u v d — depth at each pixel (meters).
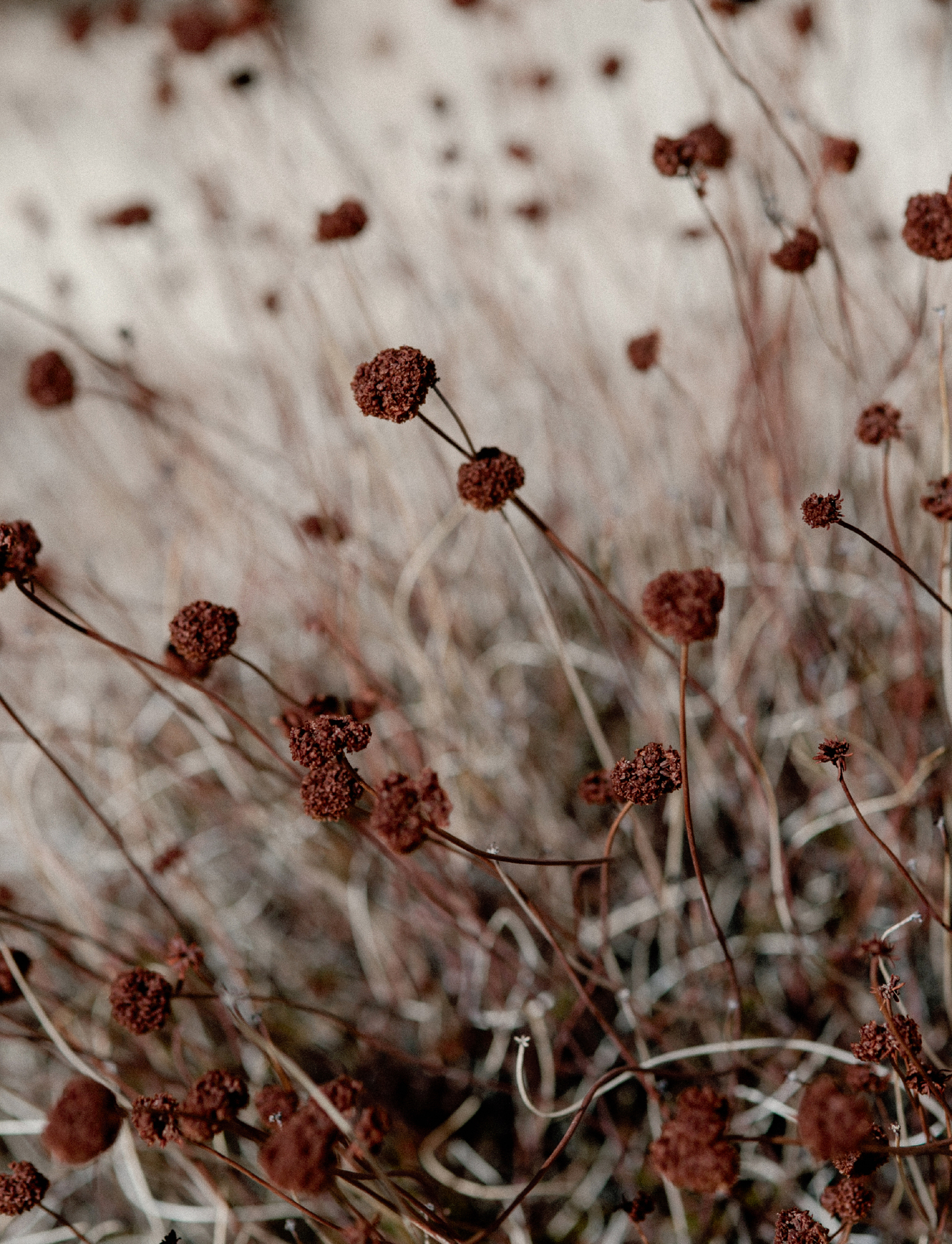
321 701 0.64
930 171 1.09
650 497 0.85
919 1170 0.61
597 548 0.96
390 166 1.28
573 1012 0.68
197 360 1.14
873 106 1.21
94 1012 0.74
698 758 0.80
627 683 0.72
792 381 0.81
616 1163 0.71
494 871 0.58
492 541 0.95
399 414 0.58
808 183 0.71
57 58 1.84
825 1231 0.57
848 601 0.83
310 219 1.01
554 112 1.16
